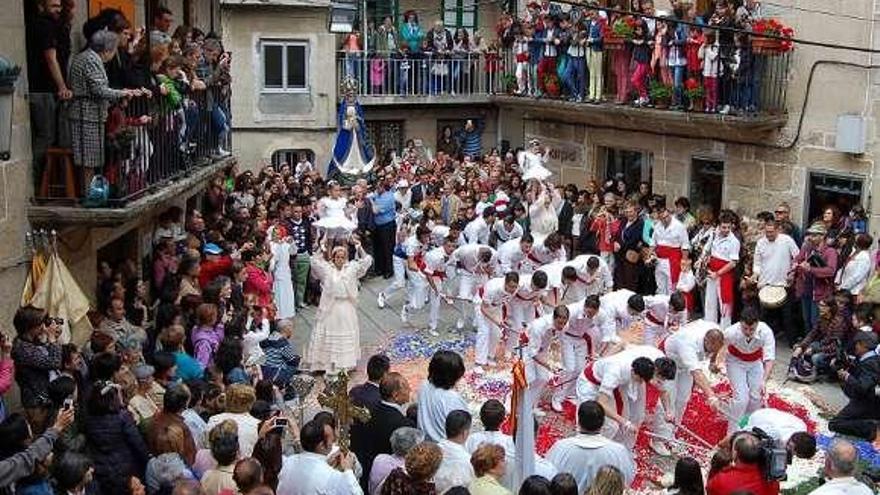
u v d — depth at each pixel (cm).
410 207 2005
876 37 1564
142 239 1374
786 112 1719
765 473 777
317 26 2439
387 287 1927
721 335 1082
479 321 1399
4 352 819
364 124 2459
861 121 1591
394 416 815
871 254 1464
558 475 665
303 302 1806
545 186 1845
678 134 1947
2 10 931
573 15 2145
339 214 1567
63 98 992
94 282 1148
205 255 1321
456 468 729
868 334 1167
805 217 1712
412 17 2569
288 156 2494
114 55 1064
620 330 1285
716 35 1733
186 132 1316
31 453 683
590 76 2067
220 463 702
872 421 1157
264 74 2428
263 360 1139
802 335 1534
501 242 1705
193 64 1368
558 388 1238
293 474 700
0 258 933
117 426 759
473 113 2620
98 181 999
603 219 1777
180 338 962
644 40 1895
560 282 1407
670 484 1039
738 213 1825
